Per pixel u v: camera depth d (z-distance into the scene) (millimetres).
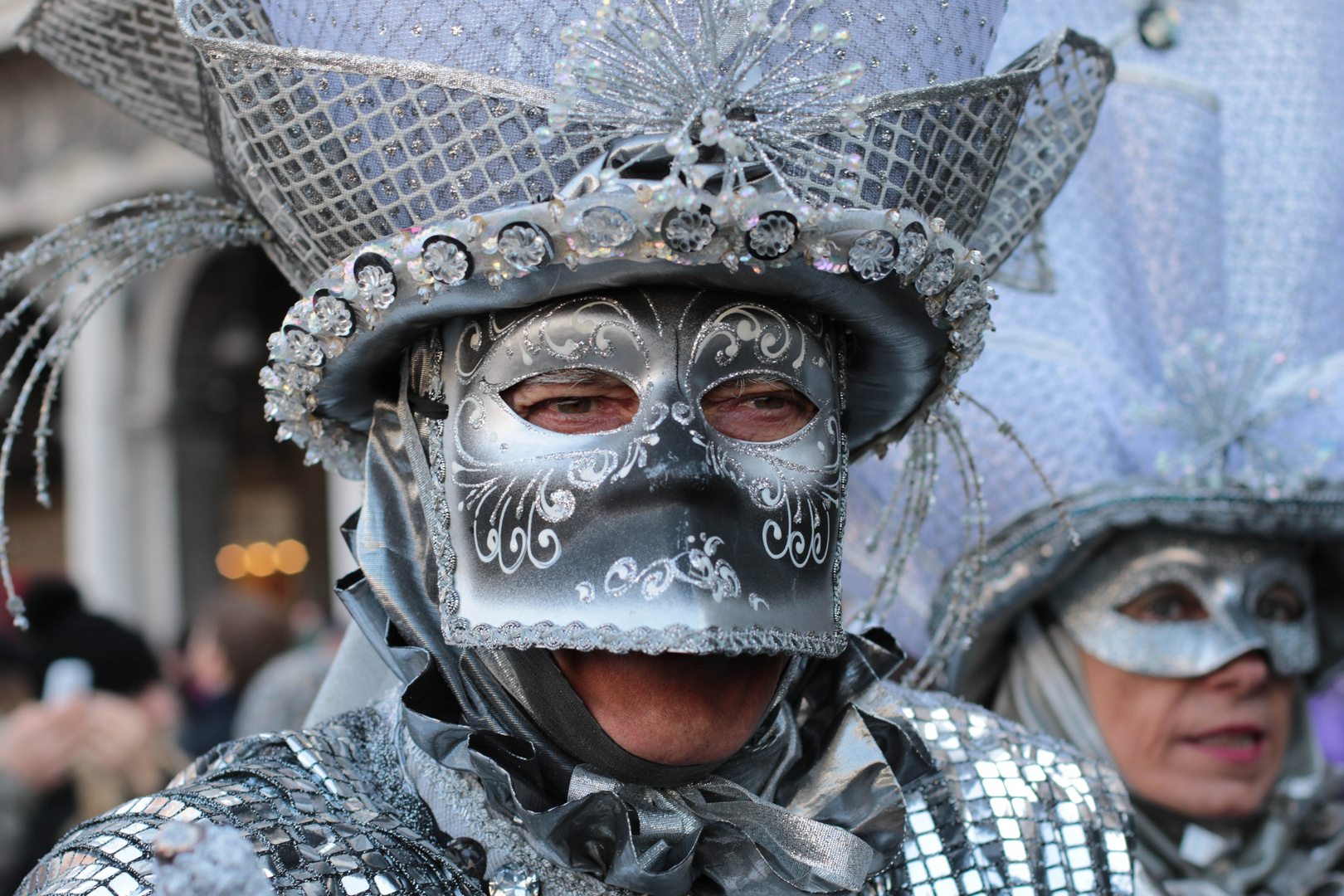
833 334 1076
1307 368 1944
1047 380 1933
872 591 1975
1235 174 2074
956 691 2020
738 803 1035
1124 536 1910
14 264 1132
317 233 1060
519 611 949
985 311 1084
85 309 1155
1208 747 1877
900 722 1140
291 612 11633
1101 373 1941
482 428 993
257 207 1132
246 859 751
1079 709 1958
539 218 909
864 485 1987
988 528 1918
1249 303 2014
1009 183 1229
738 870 1030
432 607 1057
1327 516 1853
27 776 2293
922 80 1062
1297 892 1970
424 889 942
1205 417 1861
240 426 11375
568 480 951
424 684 1028
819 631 1002
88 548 9867
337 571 8758
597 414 992
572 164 969
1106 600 1907
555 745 1025
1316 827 2045
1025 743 1300
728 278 963
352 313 995
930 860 1177
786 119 955
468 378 1007
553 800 1027
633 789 1017
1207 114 2049
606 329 970
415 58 994
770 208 908
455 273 936
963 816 1213
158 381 9984
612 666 977
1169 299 1995
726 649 912
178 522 10172
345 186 1021
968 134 1077
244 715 3068
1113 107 2059
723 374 985
